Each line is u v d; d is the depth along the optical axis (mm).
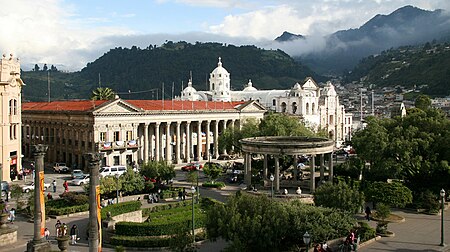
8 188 78375
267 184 85250
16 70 95500
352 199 56438
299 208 48688
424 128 81250
